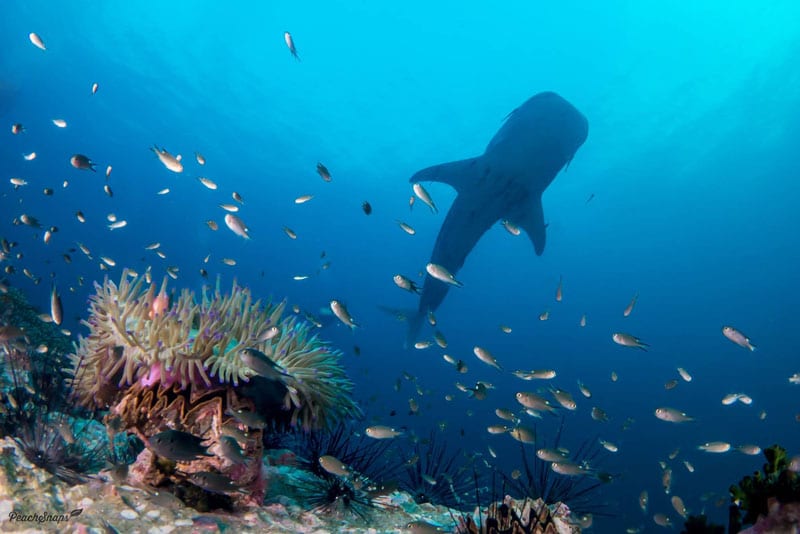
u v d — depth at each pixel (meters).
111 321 3.97
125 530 3.08
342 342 55.34
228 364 3.82
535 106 10.17
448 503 6.01
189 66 40.47
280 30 38.84
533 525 3.58
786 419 41.09
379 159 52.19
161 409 3.73
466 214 11.15
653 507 22.02
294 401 4.03
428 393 8.65
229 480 3.31
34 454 3.57
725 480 27.33
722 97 40.84
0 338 4.31
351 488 4.66
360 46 41.75
